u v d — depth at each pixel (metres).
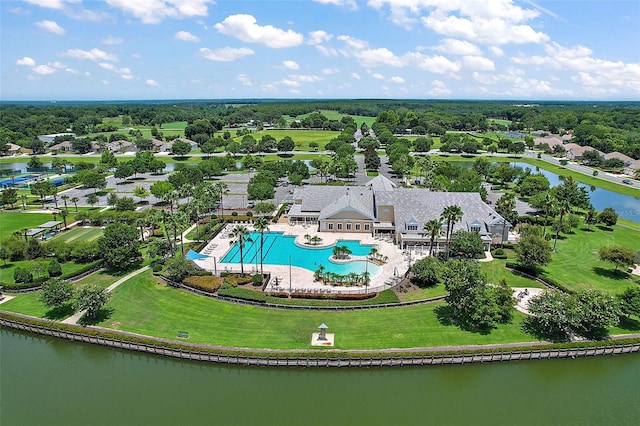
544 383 59.06
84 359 64.62
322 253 100.19
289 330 67.62
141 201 148.88
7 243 96.31
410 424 50.91
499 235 102.81
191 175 168.50
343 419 51.72
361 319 70.69
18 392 57.03
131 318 71.62
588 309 63.66
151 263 94.00
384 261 93.81
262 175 158.88
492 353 61.50
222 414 52.59
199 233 111.69
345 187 125.81
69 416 52.41
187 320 70.81
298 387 58.00
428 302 76.31
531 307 68.31
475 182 147.12
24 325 70.62
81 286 74.62
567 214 124.62
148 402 54.94
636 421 52.03
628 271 89.62
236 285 81.75
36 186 144.12
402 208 108.19
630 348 64.25
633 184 181.75
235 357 61.19
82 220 123.62
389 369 60.69
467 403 54.84
